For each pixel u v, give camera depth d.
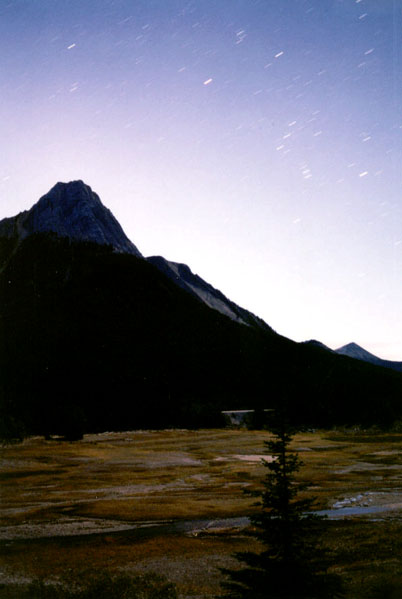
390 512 57.62
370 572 33.06
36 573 37.62
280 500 20.11
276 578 19.27
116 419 195.12
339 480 82.50
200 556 42.16
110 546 45.97
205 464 105.00
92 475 90.12
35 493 74.19
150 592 29.48
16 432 132.62
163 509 61.69
